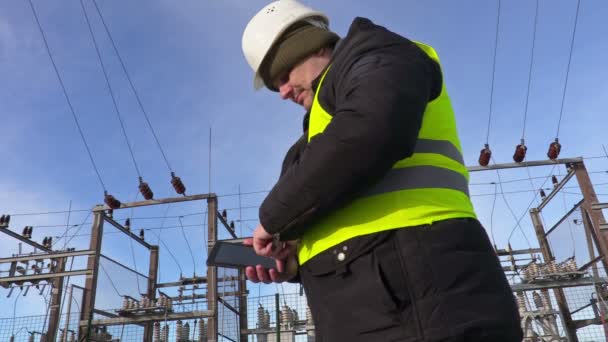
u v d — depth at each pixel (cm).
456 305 113
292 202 123
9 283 1167
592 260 1164
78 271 1122
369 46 130
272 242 176
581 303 1210
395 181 128
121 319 1071
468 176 149
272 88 187
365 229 125
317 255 135
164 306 1080
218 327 1065
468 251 123
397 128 107
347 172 111
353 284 125
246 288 1323
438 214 125
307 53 170
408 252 120
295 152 177
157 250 1430
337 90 133
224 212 1312
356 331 122
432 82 140
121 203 1185
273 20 175
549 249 1366
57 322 1176
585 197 1167
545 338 1162
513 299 126
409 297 117
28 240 1291
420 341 112
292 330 1071
